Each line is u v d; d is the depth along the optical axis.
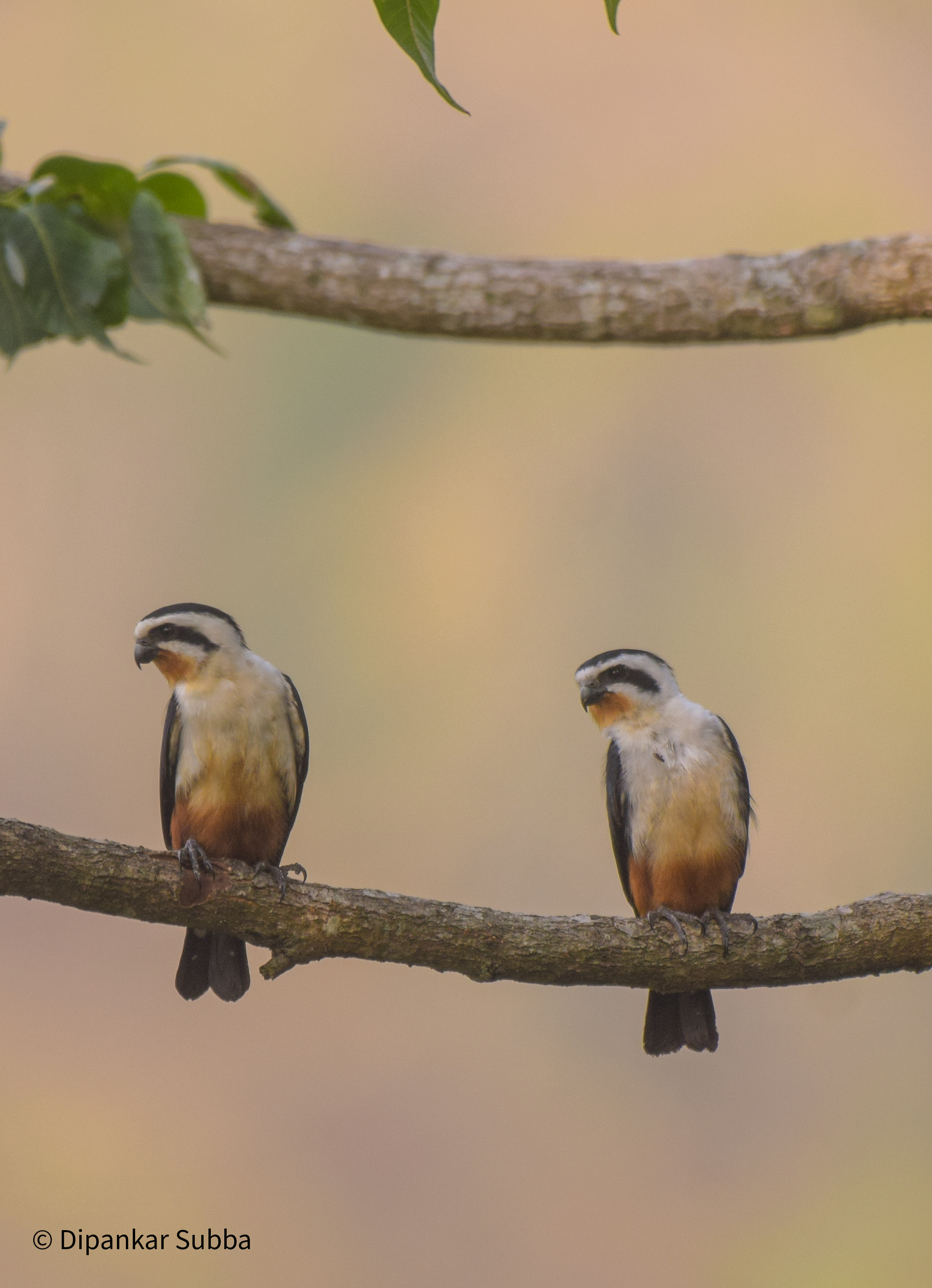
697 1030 11.45
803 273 9.25
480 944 9.66
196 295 8.91
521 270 9.45
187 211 9.84
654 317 9.34
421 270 9.50
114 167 8.75
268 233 9.62
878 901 10.31
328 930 9.44
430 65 6.57
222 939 11.45
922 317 9.19
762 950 10.07
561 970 9.88
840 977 10.26
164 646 11.70
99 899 9.09
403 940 9.56
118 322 8.93
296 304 9.59
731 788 12.53
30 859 8.85
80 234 8.65
